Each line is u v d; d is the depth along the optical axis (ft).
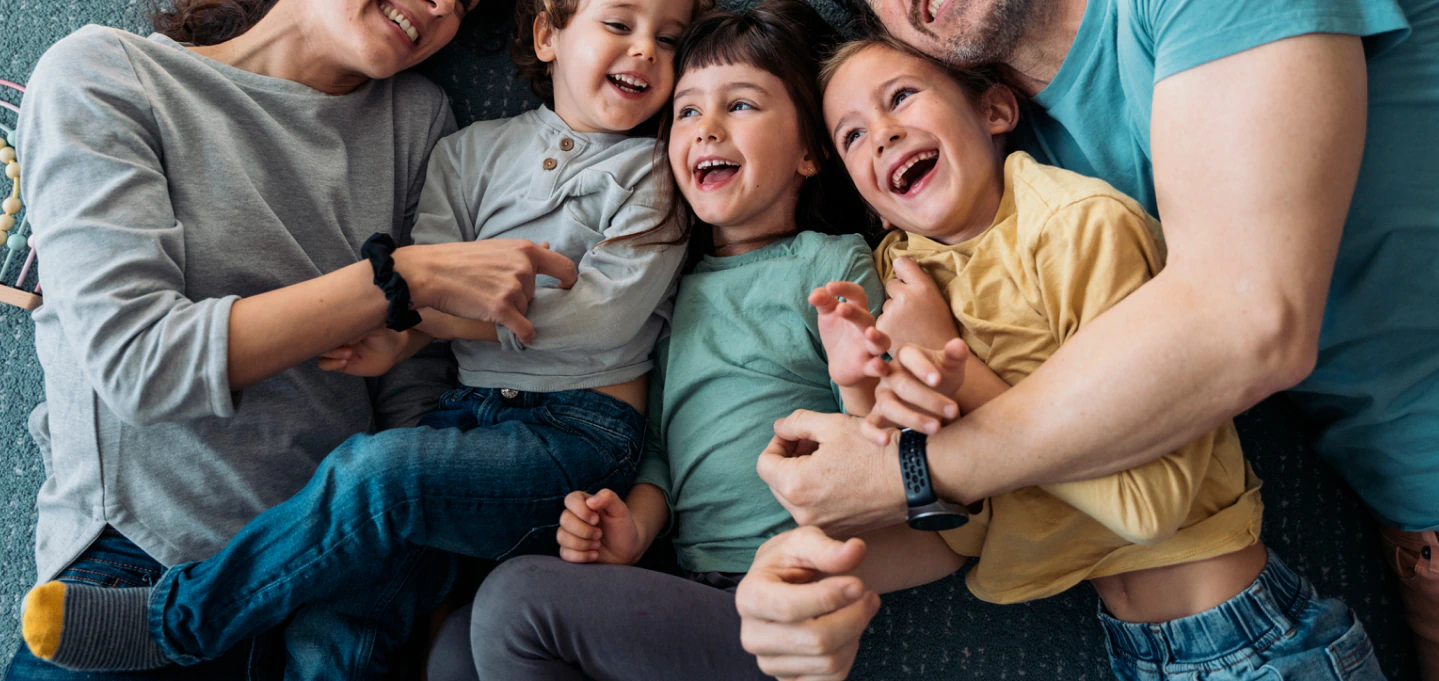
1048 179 3.32
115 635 3.19
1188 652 3.40
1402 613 4.05
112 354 3.05
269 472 3.60
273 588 3.28
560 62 4.00
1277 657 3.25
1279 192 2.57
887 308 3.40
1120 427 2.80
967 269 3.39
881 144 3.47
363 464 3.32
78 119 3.25
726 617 3.29
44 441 3.75
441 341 4.14
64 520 3.49
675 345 3.90
